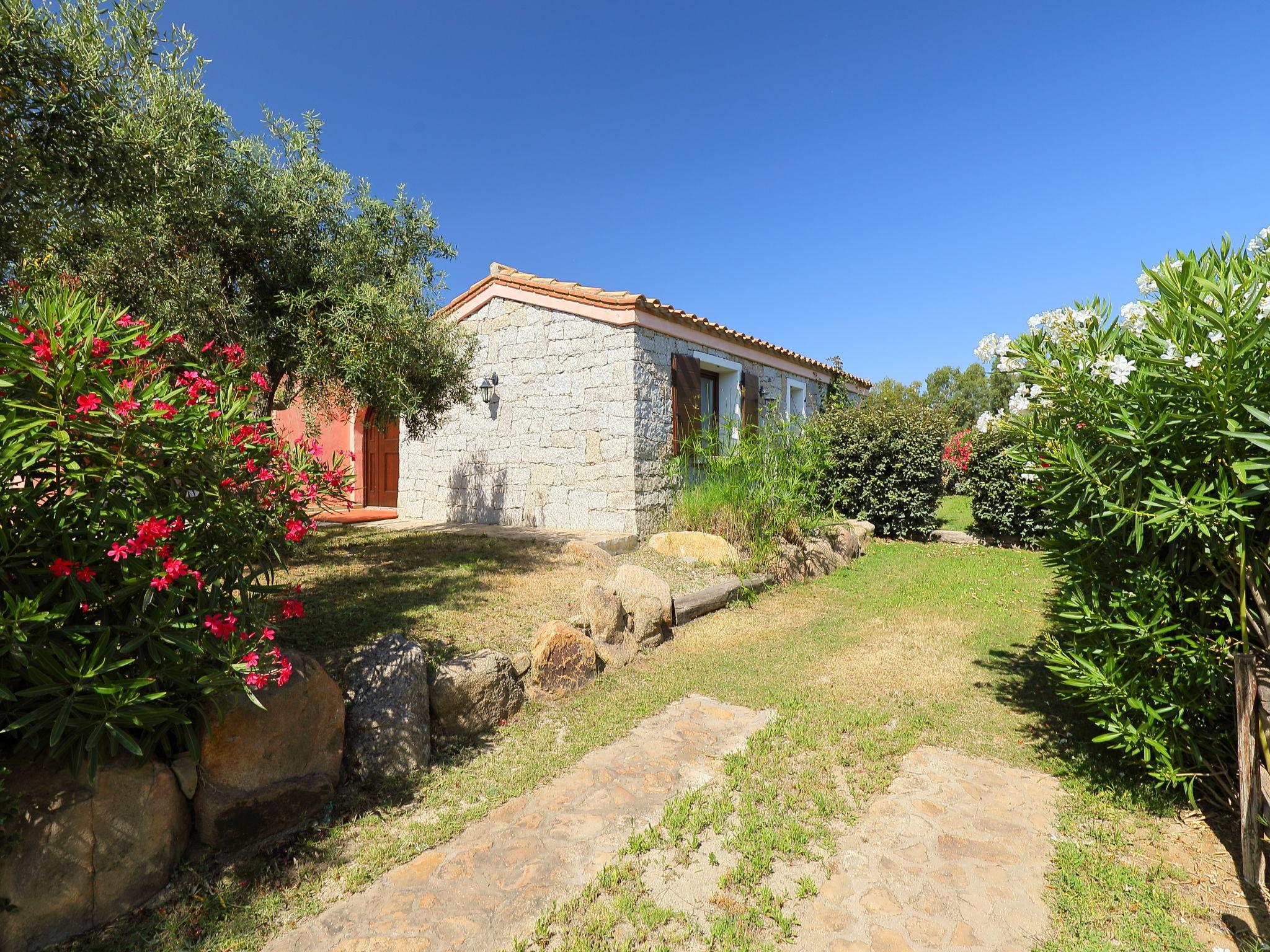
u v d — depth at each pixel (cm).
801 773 349
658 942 229
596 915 242
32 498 230
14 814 219
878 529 1224
